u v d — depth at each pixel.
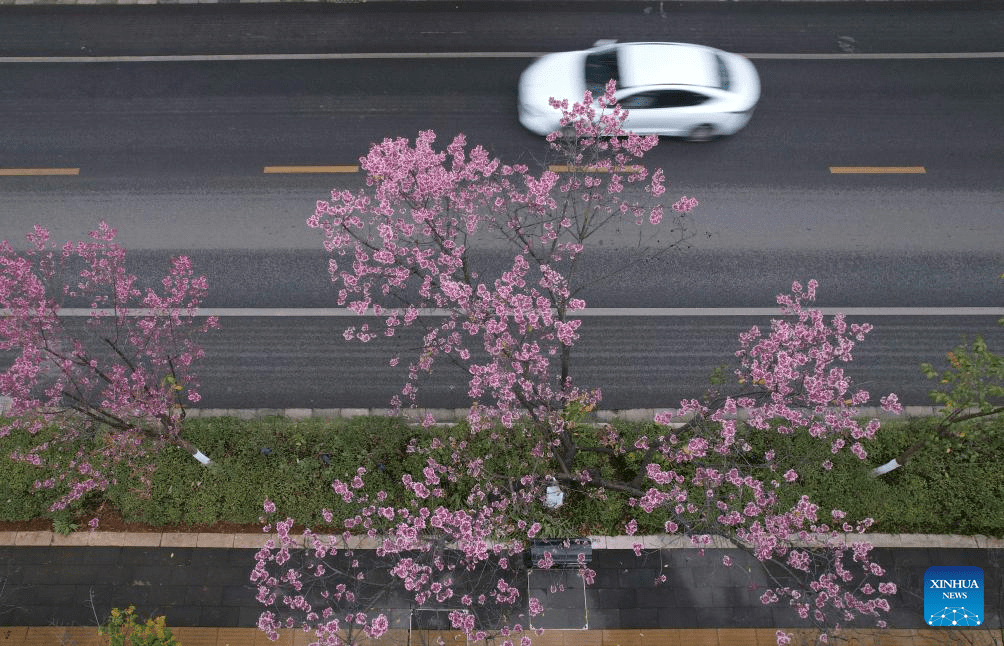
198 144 14.37
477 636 8.74
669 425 11.41
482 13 15.64
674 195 13.66
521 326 8.54
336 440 11.20
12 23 15.62
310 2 15.69
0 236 13.46
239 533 10.98
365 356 12.42
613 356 12.39
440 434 11.37
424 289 9.61
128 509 10.91
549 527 10.55
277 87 14.91
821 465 10.88
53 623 10.48
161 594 10.65
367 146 14.31
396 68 15.09
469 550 8.33
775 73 14.91
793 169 13.95
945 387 12.00
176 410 11.84
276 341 12.52
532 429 10.67
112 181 14.02
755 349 8.83
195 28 15.59
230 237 13.45
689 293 12.86
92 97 14.84
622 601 10.55
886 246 13.23
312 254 13.25
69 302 12.66
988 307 12.73
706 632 10.39
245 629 10.45
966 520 10.84
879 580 10.59
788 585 10.53
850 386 12.10
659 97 13.52
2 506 10.95
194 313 11.59
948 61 14.98
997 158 14.02
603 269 13.02
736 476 8.45
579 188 13.24
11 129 14.54
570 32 15.44
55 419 9.92
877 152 14.11
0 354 12.41
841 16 15.50
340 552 10.76
